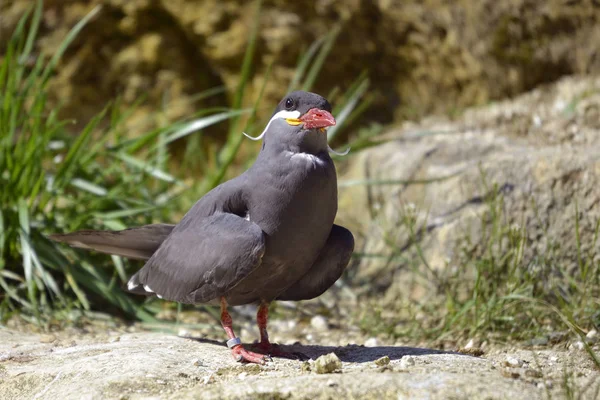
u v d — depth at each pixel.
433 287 11.87
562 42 15.94
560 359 8.63
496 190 11.21
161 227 9.44
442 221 12.33
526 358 8.73
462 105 16.59
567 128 13.81
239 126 17.23
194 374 7.91
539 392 7.11
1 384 8.09
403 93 17.16
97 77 17.20
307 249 8.66
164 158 13.58
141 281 9.36
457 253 11.88
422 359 8.22
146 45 17.16
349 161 15.64
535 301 10.03
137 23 17.08
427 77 16.92
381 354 8.66
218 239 8.41
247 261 8.23
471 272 11.63
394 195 13.34
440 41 16.56
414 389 6.99
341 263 9.14
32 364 8.62
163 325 11.18
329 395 7.01
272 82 17.00
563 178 11.75
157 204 13.03
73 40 16.95
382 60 17.16
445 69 16.70
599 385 7.29
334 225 9.30
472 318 10.62
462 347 9.95
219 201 8.77
